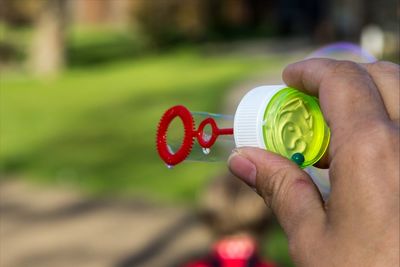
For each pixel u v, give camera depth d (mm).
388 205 1060
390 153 1079
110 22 46812
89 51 33781
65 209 8750
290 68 1319
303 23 41250
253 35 40594
